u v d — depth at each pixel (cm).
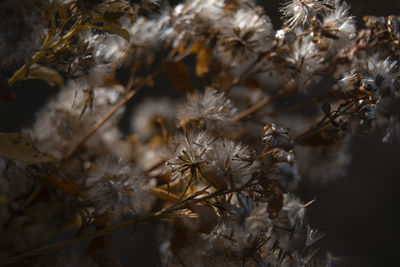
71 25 24
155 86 31
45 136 25
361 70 25
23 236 24
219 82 27
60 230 24
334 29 25
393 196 48
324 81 26
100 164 23
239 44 26
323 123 24
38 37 22
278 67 26
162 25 26
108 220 23
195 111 25
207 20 26
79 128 25
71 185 23
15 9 21
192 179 23
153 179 24
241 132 26
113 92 26
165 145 25
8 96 21
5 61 21
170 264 25
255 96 27
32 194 24
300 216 24
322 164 29
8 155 22
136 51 26
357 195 48
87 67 23
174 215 23
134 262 31
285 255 23
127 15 24
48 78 26
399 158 49
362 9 28
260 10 26
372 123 24
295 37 25
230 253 24
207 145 23
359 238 46
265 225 23
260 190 22
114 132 26
